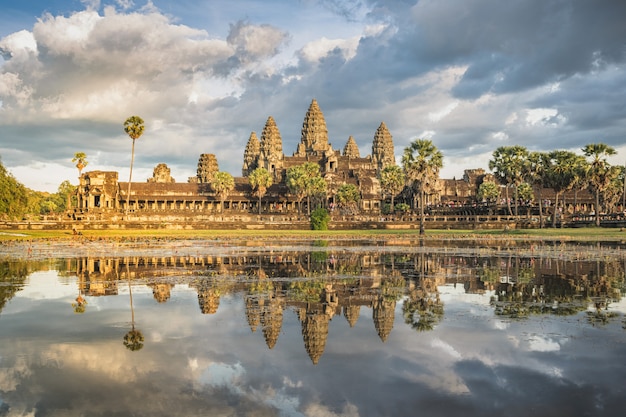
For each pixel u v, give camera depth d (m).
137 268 40.03
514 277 34.41
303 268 40.06
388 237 89.62
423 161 98.31
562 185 109.94
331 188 172.50
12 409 12.82
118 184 160.25
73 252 55.12
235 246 65.50
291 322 21.53
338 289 29.70
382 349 17.67
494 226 116.56
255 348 17.86
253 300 26.28
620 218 112.44
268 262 44.59
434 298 26.77
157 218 123.06
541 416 12.44
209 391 14.01
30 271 38.06
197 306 24.77
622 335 19.12
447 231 109.06
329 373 15.31
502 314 22.72
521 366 15.80
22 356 16.89
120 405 13.09
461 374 15.15
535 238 81.50
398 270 38.66
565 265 41.41
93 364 16.12
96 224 108.75
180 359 16.64
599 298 26.44
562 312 23.12
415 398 13.50
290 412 12.70
